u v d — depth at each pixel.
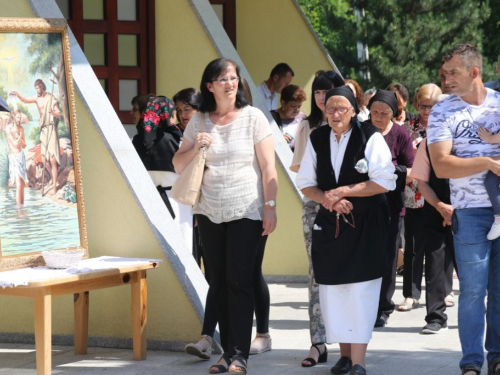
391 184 6.08
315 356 6.62
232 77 6.34
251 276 6.33
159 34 10.71
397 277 11.33
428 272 7.87
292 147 10.94
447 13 26.47
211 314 6.79
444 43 26.44
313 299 6.71
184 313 7.00
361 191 6.04
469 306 5.86
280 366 6.59
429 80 26.05
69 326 7.36
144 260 6.79
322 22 29.72
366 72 26.44
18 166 6.35
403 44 25.77
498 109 5.84
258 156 6.38
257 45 13.50
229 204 6.26
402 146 8.17
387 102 8.09
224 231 6.40
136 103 8.97
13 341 7.52
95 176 7.09
